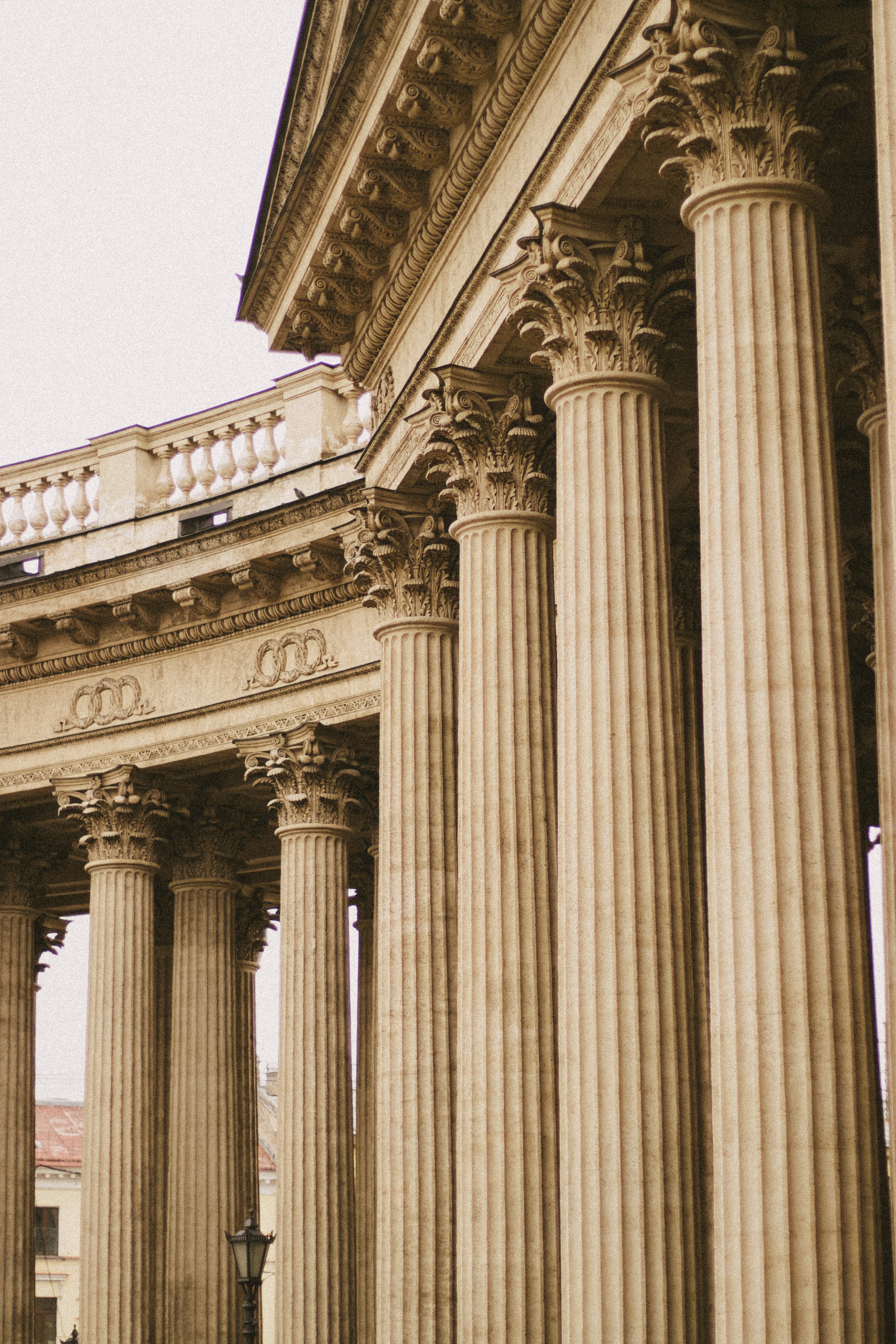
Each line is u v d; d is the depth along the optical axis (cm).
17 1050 4819
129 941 4338
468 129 2642
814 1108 1680
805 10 1877
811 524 1786
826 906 1716
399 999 2983
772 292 1831
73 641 4484
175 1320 4288
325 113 2792
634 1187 2055
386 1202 2933
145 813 4378
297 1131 3809
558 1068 2538
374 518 3070
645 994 2097
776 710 1748
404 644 3100
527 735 2605
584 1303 2055
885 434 2245
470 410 2630
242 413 4444
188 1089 4412
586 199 2211
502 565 2641
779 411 1803
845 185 2134
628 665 2166
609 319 2242
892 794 2033
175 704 4316
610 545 2195
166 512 4472
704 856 2925
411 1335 2855
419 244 2883
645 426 2238
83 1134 4384
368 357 3253
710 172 1888
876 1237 1680
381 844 3102
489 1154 2494
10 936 4881
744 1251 1681
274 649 4138
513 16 2431
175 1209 4366
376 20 2570
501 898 2562
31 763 4553
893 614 1744
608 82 2131
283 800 4025
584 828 2142
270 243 3197
